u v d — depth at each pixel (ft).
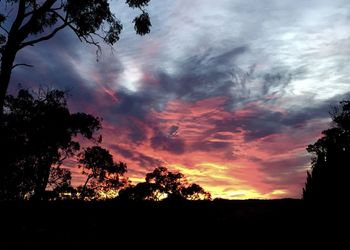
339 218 70.69
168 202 112.88
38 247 81.92
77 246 82.84
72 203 118.93
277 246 77.51
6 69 56.03
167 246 83.10
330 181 76.28
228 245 83.76
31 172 101.45
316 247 70.03
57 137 110.73
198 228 94.32
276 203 123.54
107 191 148.97
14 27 57.21
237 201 131.85
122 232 90.84
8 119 100.73
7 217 97.09
